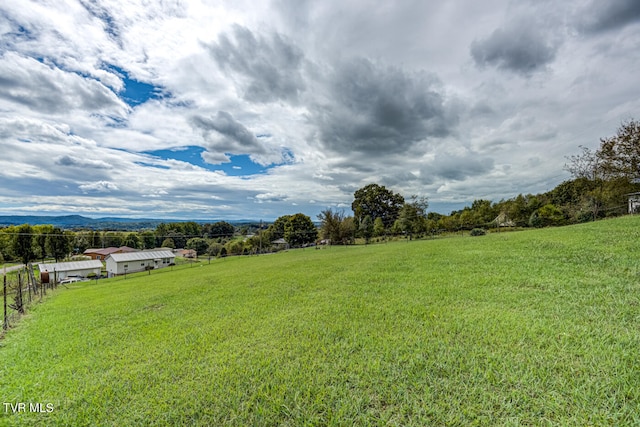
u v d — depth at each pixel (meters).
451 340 3.82
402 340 3.98
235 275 14.35
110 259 40.47
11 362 4.92
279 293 8.16
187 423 2.71
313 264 14.63
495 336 3.78
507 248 10.83
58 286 25.94
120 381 3.67
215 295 9.25
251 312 6.43
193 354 4.32
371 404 2.69
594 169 23.16
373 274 9.20
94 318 8.03
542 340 3.53
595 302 4.66
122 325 6.81
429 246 16.09
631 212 19.86
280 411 2.72
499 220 33.53
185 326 5.99
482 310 4.86
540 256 8.52
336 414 2.58
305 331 4.72
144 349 4.82
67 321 8.06
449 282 7.04
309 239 55.16
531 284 6.07
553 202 34.47
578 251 8.31
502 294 5.62
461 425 2.32
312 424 2.51
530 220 29.72
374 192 52.19
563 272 6.59
